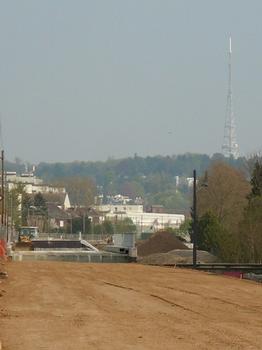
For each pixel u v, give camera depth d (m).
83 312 49.31
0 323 43.00
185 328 41.53
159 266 134.00
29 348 33.41
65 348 33.50
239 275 131.25
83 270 103.56
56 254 187.38
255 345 35.09
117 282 80.50
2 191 198.62
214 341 36.25
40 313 48.50
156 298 61.62
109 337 37.31
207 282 88.25
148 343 35.28
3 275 83.56
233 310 53.59
